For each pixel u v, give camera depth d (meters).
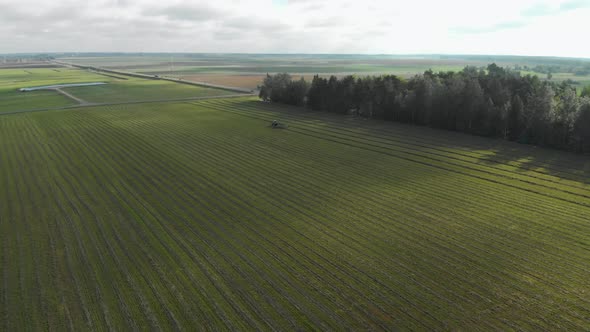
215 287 28.52
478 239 35.28
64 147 68.69
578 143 63.69
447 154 64.62
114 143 71.56
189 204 43.84
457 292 27.62
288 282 29.08
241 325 24.53
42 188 48.69
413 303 26.52
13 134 78.88
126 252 33.44
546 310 25.66
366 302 26.67
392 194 46.62
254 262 31.83
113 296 27.47
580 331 23.69
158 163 59.41
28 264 31.47
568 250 33.12
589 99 64.69
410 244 34.53
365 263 31.53
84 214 41.09
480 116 78.56
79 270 30.69
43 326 24.47
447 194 46.53
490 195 46.00
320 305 26.44
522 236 35.75
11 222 39.12
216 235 36.50
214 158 62.22
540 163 58.75
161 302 26.83
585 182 50.00
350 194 46.75
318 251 33.47
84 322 24.84
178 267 31.11
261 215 40.94
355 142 73.56
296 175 54.00
